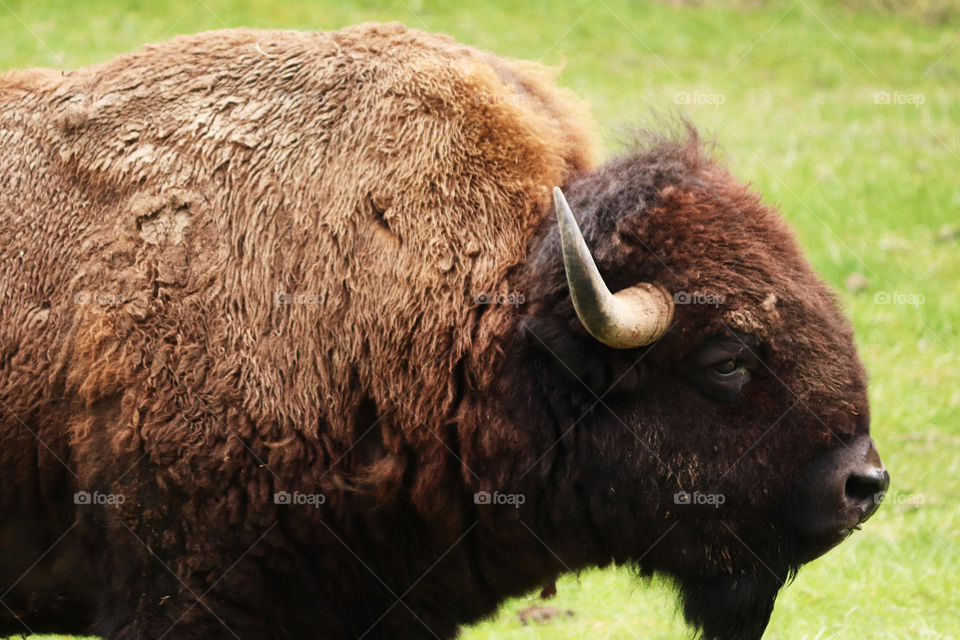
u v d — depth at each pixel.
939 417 21.73
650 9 51.56
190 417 9.47
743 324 9.27
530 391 9.66
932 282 28.09
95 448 9.66
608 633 14.41
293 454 9.55
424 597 10.44
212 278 9.63
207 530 9.58
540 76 11.21
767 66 45.97
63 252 9.84
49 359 9.74
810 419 9.38
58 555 10.34
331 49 10.30
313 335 9.60
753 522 9.62
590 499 9.84
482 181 9.89
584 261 8.62
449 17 47.62
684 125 10.80
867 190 33.06
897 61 47.28
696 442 9.53
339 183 9.73
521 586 10.61
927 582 15.73
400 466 9.74
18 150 10.12
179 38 10.62
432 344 9.60
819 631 13.91
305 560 9.88
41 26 39.84
